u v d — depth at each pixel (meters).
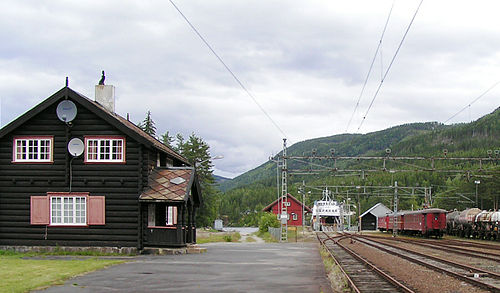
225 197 193.38
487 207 84.06
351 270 21.73
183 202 27.48
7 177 28.02
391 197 117.31
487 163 112.94
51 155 27.97
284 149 48.62
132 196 27.66
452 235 70.44
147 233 27.83
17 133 28.14
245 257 26.44
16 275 17.16
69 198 27.81
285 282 16.73
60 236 27.61
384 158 43.28
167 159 33.88
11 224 27.83
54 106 28.17
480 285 16.64
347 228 103.75
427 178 115.94
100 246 27.47
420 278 18.95
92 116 28.08
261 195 188.88
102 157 28.03
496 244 45.47
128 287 15.29
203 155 91.06
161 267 20.69
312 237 62.34
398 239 54.56
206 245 39.62
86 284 15.77
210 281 16.72
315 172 47.34
